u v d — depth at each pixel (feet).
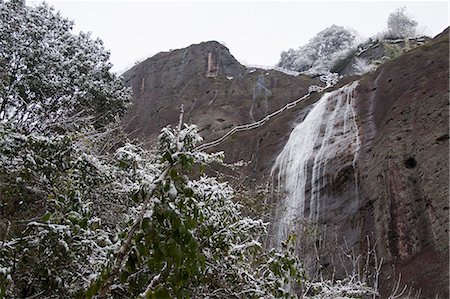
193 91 112.47
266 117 91.61
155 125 101.60
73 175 18.07
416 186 43.29
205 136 88.58
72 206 16.22
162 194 12.67
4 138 17.79
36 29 45.11
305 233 41.34
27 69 43.21
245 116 94.79
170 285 13.55
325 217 50.31
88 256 15.37
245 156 70.59
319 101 70.64
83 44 52.21
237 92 104.47
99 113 48.47
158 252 12.29
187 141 13.88
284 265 16.71
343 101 65.31
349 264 40.86
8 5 46.14
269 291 16.47
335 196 51.72
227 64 125.18
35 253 15.53
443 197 39.68
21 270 15.60
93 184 18.45
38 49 43.83
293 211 53.83
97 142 28.22
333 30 149.89
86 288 14.34
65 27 51.83
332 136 59.26
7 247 15.30
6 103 39.32
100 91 49.08
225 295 16.02
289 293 16.72
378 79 63.67
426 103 48.55
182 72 122.31
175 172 13.05
